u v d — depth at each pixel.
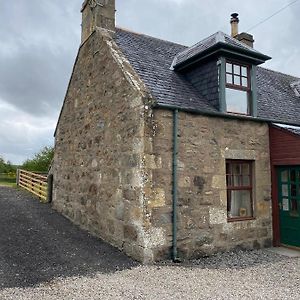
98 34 9.38
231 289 5.21
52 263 6.45
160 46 10.66
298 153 8.12
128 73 7.76
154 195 6.87
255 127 8.70
